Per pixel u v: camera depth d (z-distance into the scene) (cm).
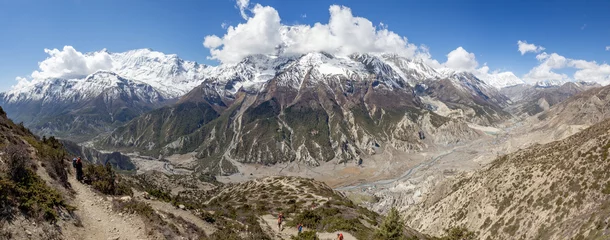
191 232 2895
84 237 2189
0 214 1853
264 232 3969
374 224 5275
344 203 6906
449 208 11775
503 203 9525
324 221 5016
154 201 3444
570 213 7375
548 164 9438
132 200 2986
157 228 2600
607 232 5569
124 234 2375
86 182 3180
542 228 7706
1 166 2322
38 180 2469
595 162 7938
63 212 2305
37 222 2022
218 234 3062
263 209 6750
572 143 9881
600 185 7275
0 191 1969
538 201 8481
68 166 3394
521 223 8388
